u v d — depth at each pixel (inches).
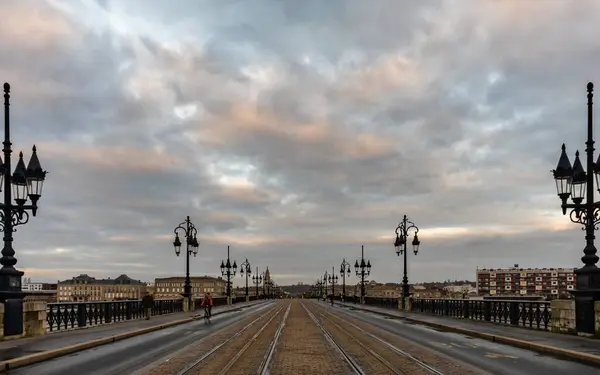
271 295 5836.6
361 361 588.1
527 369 509.4
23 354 564.1
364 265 2881.4
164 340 818.2
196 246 1875.0
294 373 506.9
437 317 1368.1
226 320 1396.4
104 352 647.1
